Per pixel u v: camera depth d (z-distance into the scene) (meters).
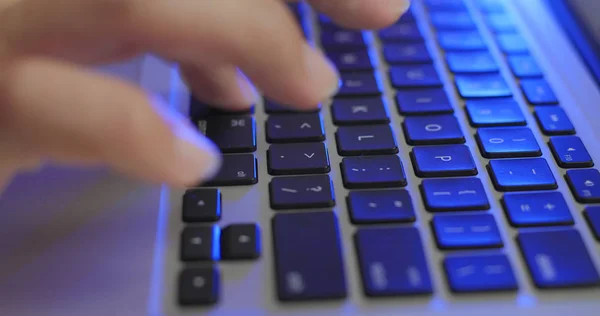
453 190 0.24
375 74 0.27
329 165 0.24
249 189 0.24
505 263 0.22
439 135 0.25
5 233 0.22
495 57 0.28
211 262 0.22
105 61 0.23
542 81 0.27
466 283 0.22
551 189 0.24
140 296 0.22
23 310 0.21
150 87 0.26
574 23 0.28
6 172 0.22
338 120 0.26
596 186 0.24
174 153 0.21
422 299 0.22
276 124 0.25
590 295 0.22
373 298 0.22
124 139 0.20
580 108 0.26
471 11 0.30
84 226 0.23
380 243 0.22
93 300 0.21
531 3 0.30
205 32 0.23
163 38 0.23
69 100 0.20
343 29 0.29
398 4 0.26
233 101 0.25
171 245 0.22
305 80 0.23
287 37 0.23
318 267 0.22
